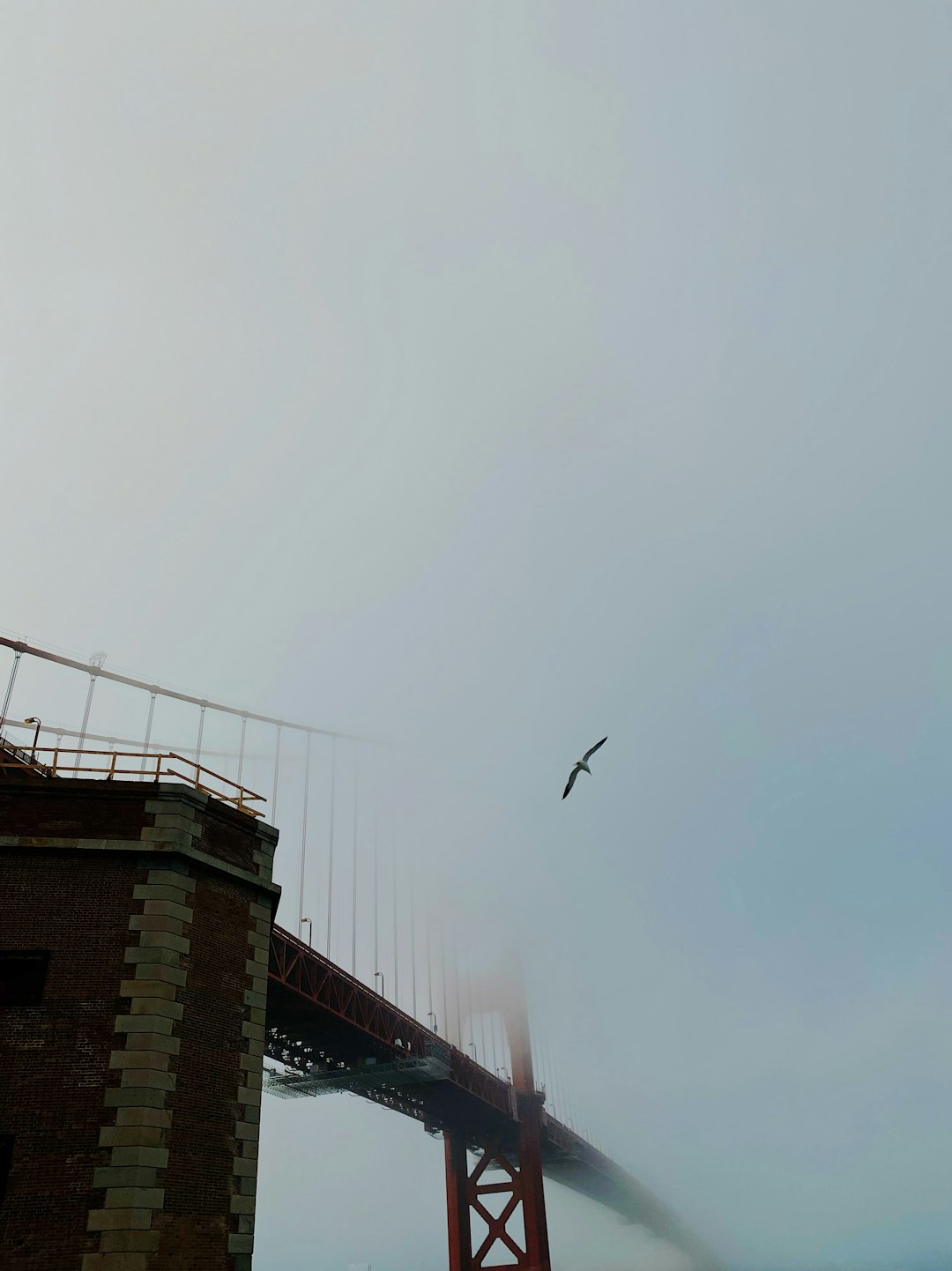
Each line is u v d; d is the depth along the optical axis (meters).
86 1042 19.59
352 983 48.69
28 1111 18.73
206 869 22.52
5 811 21.50
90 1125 18.83
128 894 21.30
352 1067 53.00
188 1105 20.00
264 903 24.05
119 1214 18.06
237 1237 19.92
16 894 20.73
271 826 24.69
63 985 20.06
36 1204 18.00
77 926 20.69
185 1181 19.31
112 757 23.45
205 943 21.88
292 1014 45.59
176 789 22.45
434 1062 56.12
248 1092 21.53
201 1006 21.20
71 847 21.27
